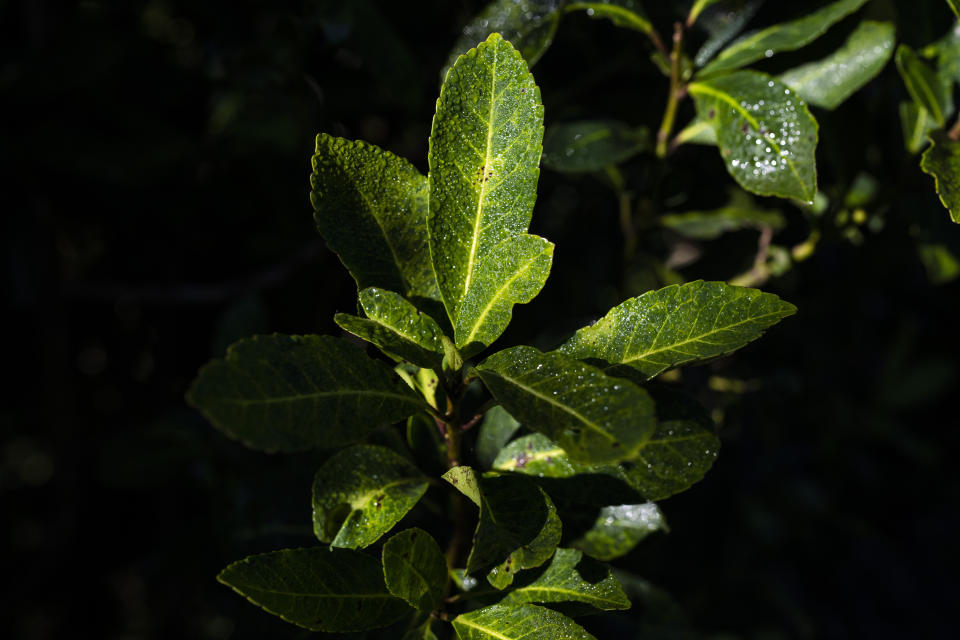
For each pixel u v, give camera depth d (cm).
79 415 100
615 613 52
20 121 78
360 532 46
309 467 53
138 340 96
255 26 71
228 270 92
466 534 49
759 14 53
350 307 75
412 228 46
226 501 70
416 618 47
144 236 89
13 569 111
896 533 143
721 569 111
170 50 83
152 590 104
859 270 74
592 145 56
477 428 52
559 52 60
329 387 43
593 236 71
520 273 44
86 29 75
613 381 41
